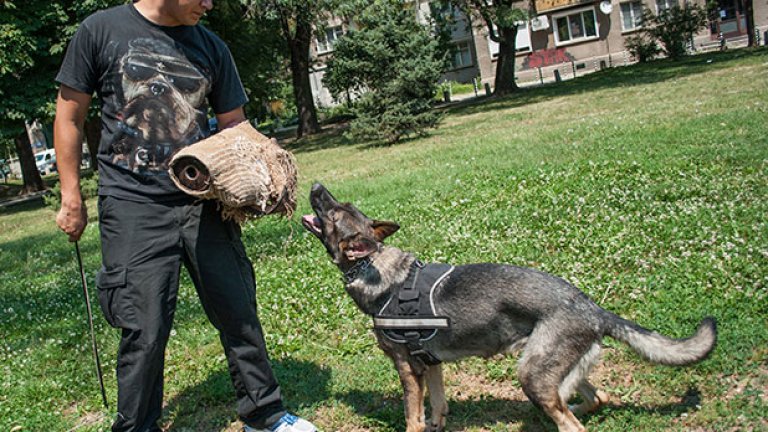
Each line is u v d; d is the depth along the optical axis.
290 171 4.21
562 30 49.72
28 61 20.36
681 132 12.54
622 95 23.81
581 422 4.20
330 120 42.22
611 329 3.88
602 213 8.15
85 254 12.07
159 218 4.01
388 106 21.41
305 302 6.79
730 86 20.05
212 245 4.14
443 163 14.65
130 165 3.97
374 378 5.16
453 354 4.09
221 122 4.53
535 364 3.77
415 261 4.30
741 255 6.05
